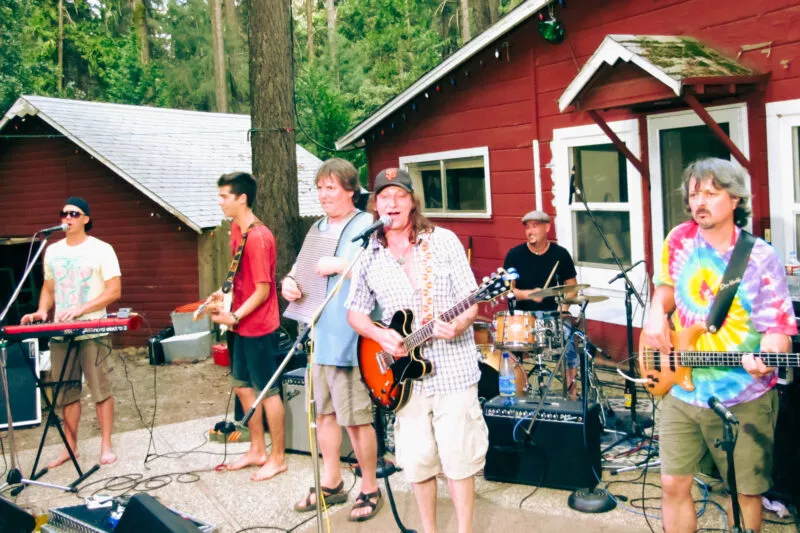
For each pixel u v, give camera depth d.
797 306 3.75
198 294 11.02
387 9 35.34
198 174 12.01
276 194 8.37
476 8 29.17
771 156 5.52
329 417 4.25
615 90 5.69
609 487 4.28
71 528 3.73
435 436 3.28
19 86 22.03
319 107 19.98
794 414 3.67
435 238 3.33
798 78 5.30
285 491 4.54
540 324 5.01
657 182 6.44
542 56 7.48
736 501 2.63
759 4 5.49
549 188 7.59
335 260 3.95
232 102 36.94
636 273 6.73
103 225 11.49
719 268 2.88
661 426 3.08
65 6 39.47
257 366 4.70
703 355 2.88
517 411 4.34
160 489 4.70
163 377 8.65
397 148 9.73
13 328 4.61
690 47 5.75
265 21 8.25
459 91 8.55
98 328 4.75
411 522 3.96
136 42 36.47
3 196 12.34
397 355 3.22
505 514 3.99
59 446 5.80
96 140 11.53
